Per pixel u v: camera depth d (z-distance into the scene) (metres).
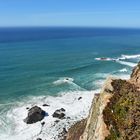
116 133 20.39
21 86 74.38
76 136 35.38
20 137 45.69
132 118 20.84
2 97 64.62
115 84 25.91
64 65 104.94
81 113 55.03
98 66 101.50
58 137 45.56
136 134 19.77
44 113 53.84
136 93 23.78
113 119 21.44
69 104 60.06
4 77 84.12
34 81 79.75
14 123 50.31
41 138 45.56
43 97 64.94
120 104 22.34
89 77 83.62
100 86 73.25
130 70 93.69
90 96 64.75
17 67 100.31
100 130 21.17
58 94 67.19
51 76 86.19
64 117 52.78
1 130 47.44
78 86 73.75
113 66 101.19
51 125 49.75
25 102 61.47
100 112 22.88
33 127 48.97
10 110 56.22
